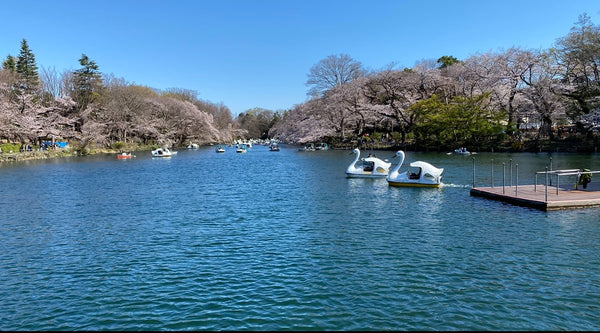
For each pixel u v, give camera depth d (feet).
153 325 31.78
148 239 55.11
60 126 253.24
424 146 230.07
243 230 59.00
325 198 84.17
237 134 516.73
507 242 50.78
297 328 30.99
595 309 33.27
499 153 188.55
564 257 44.98
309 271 42.27
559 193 75.20
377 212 69.72
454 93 256.11
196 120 376.27
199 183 112.98
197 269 43.39
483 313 32.86
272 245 51.42
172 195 91.91
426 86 255.50
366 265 43.68
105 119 284.61
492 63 209.46
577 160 142.31
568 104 186.39
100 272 43.11
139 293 37.65
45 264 45.93
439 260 44.80
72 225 63.93
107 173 143.54
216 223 63.62
